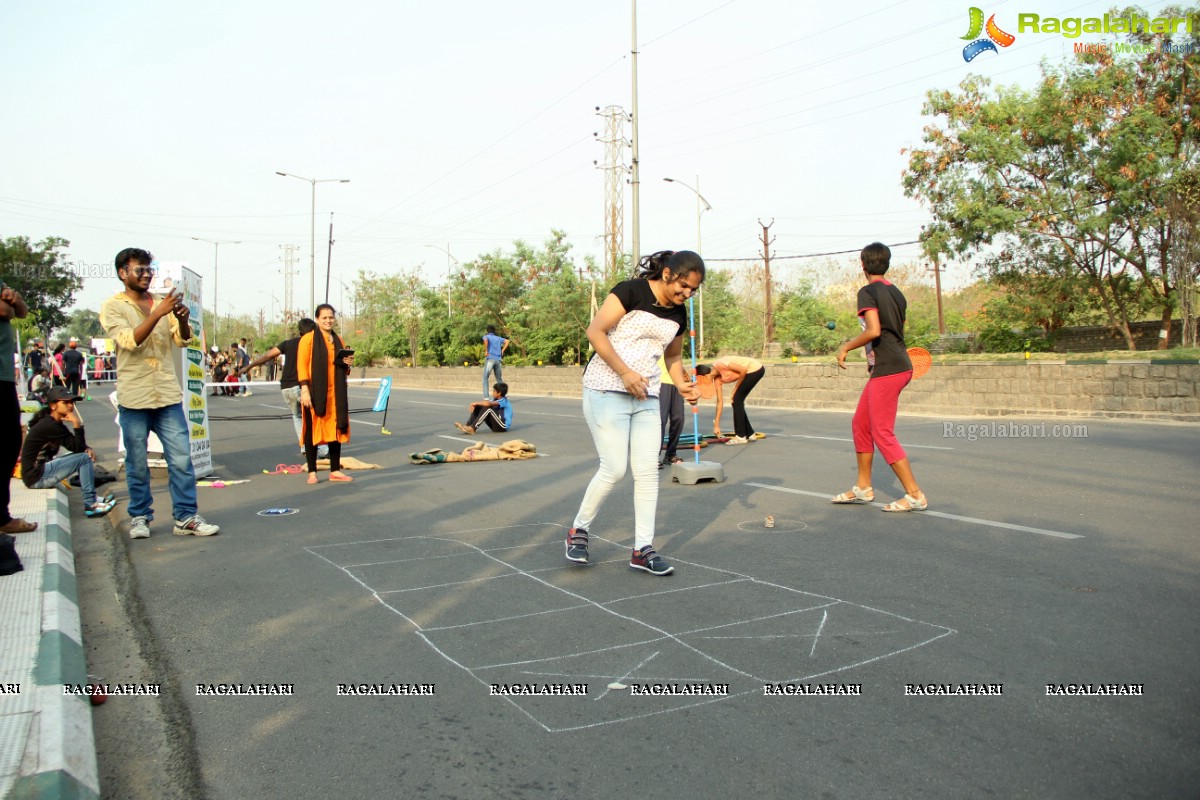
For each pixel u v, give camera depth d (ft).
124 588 15.98
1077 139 64.44
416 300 148.25
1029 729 9.34
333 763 9.12
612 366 15.33
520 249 118.11
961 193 68.49
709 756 8.97
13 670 11.07
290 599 14.99
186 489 20.31
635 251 75.51
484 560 17.39
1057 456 30.01
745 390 37.58
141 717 10.42
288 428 51.24
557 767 8.85
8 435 17.80
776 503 22.97
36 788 8.11
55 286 167.12
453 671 11.46
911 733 9.34
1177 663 10.98
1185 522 18.97
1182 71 62.28
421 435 45.39
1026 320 74.18
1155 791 8.04
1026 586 14.49
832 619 13.07
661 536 19.27
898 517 20.61
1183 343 57.93
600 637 12.55
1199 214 57.62
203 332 30.45
